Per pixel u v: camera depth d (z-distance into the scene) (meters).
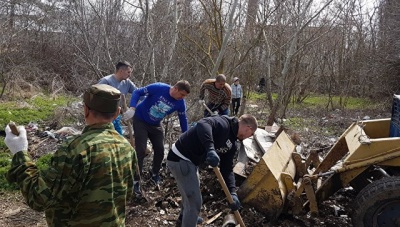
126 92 5.41
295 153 5.15
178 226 4.36
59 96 14.44
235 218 4.25
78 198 2.14
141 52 8.26
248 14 10.53
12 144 2.18
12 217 4.57
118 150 2.27
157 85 4.93
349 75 18.64
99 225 2.17
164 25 8.26
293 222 4.39
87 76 13.29
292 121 12.80
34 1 18.20
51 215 2.20
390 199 3.69
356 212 3.85
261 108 15.23
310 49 14.96
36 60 17.38
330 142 8.96
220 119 3.69
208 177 5.31
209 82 7.35
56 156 2.09
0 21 16.33
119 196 2.26
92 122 2.27
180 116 5.05
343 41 18.48
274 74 13.85
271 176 4.13
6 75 15.08
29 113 11.13
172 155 3.78
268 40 12.41
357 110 16.28
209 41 9.94
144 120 5.01
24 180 2.08
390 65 17.22
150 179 5.46
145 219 4.55
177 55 9.09
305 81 16.09
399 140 3.90
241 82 13.95
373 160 3.93
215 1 9.00
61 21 13.19
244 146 5.61
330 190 4.15
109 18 9.05
